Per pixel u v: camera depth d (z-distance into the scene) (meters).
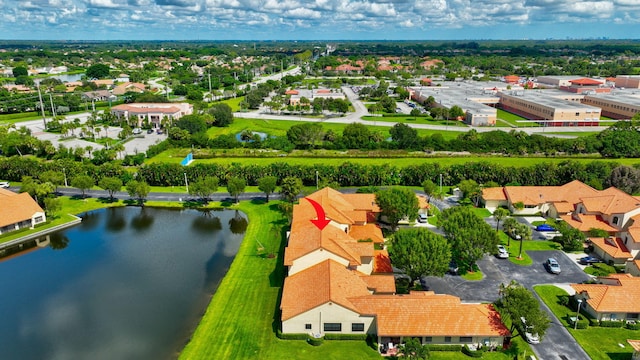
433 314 59.31
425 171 123.50
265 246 89.06
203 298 72.69
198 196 119.62
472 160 148.50
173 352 60.06
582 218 94.06
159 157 153.12
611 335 61.88
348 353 57.91
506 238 92.75
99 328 65.19
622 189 114.19
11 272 82.06
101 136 186.75
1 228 96.06
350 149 161.38
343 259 70.19
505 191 109.19
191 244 93.06
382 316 59.25
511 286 66.06
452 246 76.12
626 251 81.50
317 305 59.59
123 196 120.50
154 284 77.19
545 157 151.75
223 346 59.50
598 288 66.94
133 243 93.75
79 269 82.94
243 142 170.38
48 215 106.56
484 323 58.78
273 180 113.12
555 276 77.38
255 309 67.69
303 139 164.50
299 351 58.31
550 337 61.34
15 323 66.69
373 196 100.38
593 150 152.00
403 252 69.38
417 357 53.25
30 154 160.25
